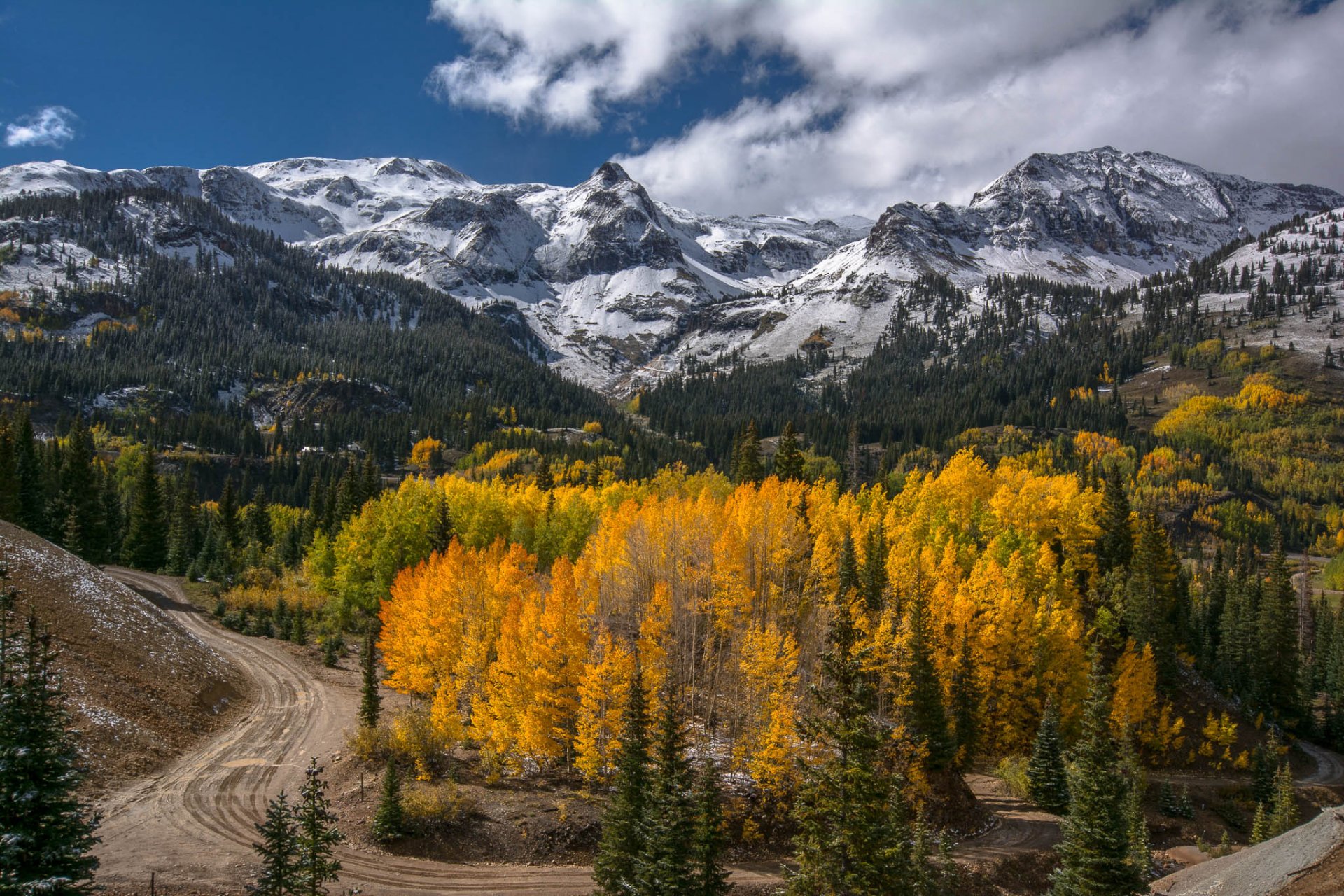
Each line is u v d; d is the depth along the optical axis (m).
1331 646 98.50
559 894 38.22
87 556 91.38
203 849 37.06
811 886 30.47
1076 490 91.69
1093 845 37.28
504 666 49.25
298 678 64.19
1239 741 74.19
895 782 40.31
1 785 23.52
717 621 58.00
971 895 42.91
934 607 62.56
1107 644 78.25
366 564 81.88
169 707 50.72
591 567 67.44
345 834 40.81
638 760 38.34
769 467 161.50
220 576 94.88
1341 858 29.25
